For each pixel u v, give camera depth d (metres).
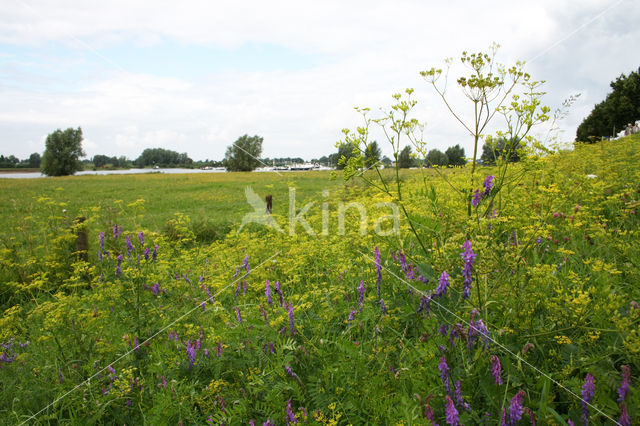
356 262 4.34
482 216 2.94
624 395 1.78
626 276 2.97
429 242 3.53
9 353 3.63
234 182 29.89
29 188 30.27
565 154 6.78
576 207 3.54
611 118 31.38
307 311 3.43
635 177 5.30
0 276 6.38
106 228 7.27
